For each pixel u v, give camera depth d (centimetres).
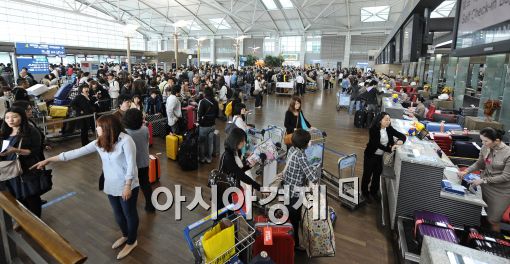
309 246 263
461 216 272
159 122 700
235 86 1278
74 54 2109
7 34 2444
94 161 525
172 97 604
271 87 1698
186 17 3300
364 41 3194
